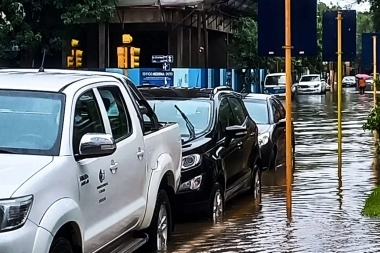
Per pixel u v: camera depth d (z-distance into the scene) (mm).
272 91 54219
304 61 78312
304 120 34344
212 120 11586
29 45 35375
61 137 6402
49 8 36812
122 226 7422
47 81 7133
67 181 6129
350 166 17625
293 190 14164
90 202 6559
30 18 36594
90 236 6559
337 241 9477
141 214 8000
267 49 10656
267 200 13125
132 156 7699
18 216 5465
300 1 10625
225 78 46469
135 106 8312
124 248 7613
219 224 10812
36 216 5605
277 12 10609
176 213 10516
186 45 43750
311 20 10656
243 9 50594
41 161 6082
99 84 7570
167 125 9406
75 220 6164
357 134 26625
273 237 9820
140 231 8383
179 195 10438
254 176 13414
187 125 11500
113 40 43156
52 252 5820
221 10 46594
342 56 14211
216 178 10930
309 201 12812
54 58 40656
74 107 6754
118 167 7262
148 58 46281
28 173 5805
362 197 13117
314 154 20312
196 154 10664
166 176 8969
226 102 12656
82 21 36875
